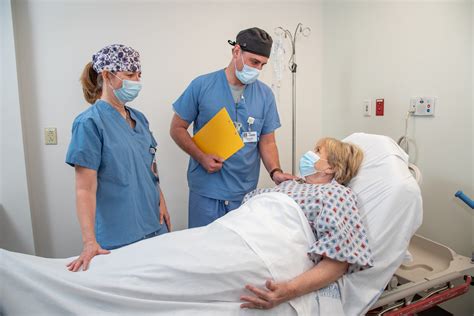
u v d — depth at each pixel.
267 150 1.71
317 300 1.03
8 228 1.94
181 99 1.61
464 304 1.61
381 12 1.83
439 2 1.54
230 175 1.62
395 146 1.35
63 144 1.99
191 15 2.06
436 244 1.47
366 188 1.22
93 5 1.92
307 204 1.13
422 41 1.63
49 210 2.04
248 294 0.97
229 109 1.59
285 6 2.22
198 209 1.67
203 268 0.93
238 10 2.13
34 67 1.90
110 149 1.17
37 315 0.86
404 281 1.34
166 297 0.92
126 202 1.23
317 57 2.35
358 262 1.03
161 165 2.17
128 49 1.22
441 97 1.57
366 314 1.18
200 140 1.58
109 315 0.88
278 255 1.01
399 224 1.15
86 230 1.05
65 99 1.95
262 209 1.14
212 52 2.12
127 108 1.37
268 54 1.48
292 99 2.18
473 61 1.43
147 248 1.00
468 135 1.48
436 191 1.64
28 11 1.85
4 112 1.85
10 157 1.89
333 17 2.20
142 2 1.98
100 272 0.93
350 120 2.14
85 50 1.94
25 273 0.88
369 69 1.95
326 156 1.31
